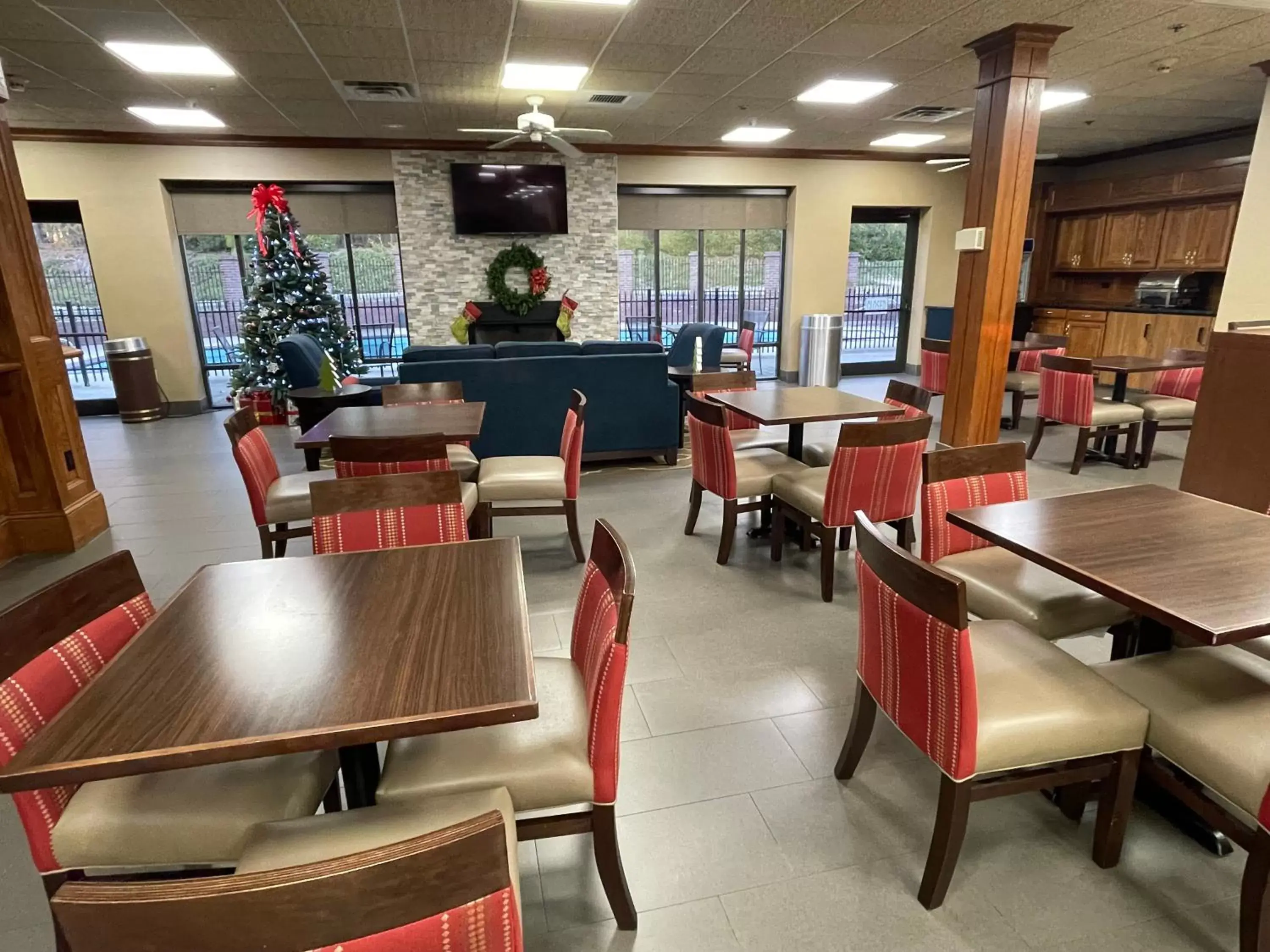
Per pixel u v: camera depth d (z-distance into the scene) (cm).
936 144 791
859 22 407
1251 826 138
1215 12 389
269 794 130
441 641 128
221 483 489
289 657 123
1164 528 179
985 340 471
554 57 466
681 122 670
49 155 673
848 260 891
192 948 65
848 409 336
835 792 190
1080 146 807
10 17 378
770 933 150
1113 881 161
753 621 285
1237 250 529
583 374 480
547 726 145
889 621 158
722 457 325
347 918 67
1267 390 334
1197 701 152
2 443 351
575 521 339
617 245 835
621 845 173
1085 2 378
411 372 457
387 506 195
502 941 75
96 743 101
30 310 356
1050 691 154
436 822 119
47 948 147
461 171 757
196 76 493
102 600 140
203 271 759
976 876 163
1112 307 794
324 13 382
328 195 765
